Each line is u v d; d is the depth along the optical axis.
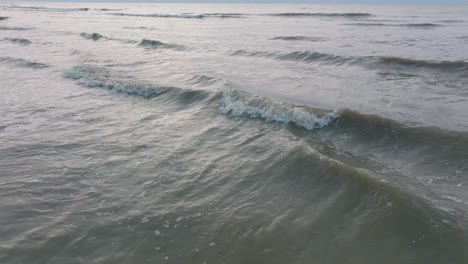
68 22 48.75
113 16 64.44
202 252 4.26
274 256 4.12
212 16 63.78
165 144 7.86
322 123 8.52
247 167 6.52
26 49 23.75
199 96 11.25
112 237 4.56
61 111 10.46
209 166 6.67
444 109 9.35
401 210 4.62
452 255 3.95
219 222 4.84
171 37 29.88
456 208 4.88
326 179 5.67
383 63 15.86
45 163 6.88
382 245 4.18
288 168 6.23
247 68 16.20
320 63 17.12
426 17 55.09
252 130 8.53
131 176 6.32
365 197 5.05
